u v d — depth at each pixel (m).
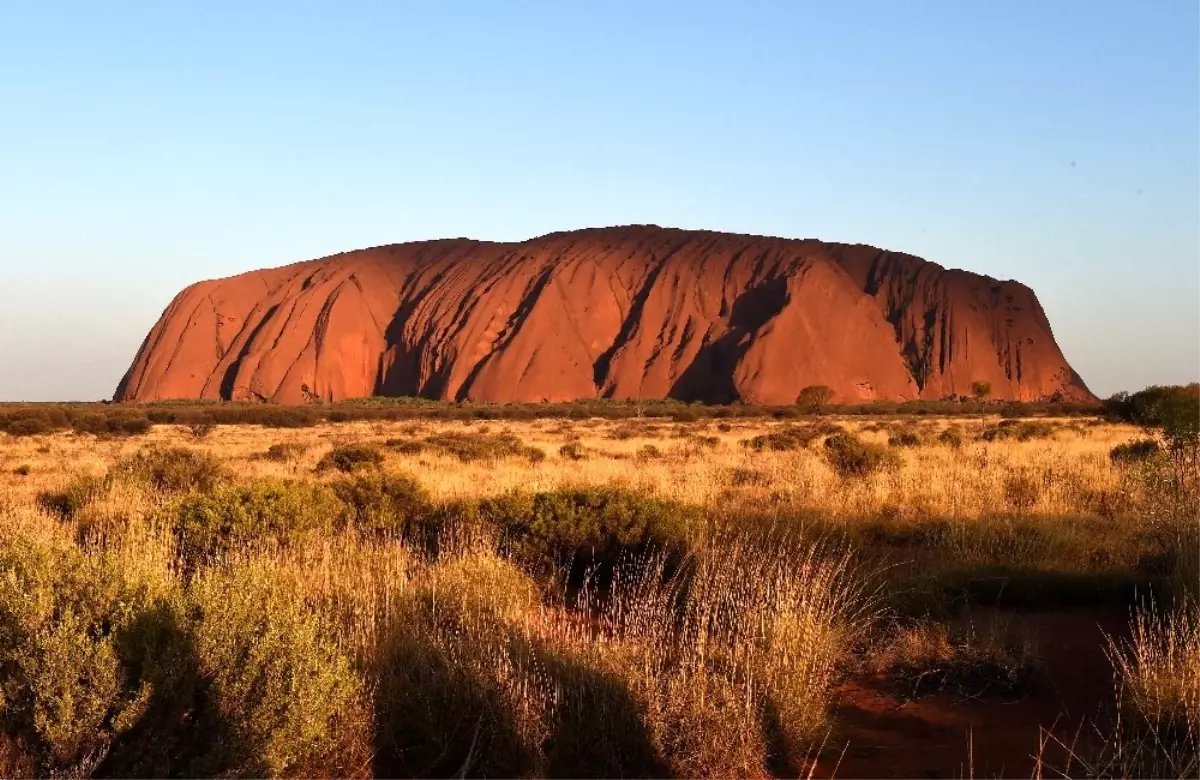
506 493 12.51
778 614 6.05
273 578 5.70
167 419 86.62
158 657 4.17
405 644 5.71
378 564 8.34
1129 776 4.29
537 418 104.62
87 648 3.95
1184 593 6.88
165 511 10.37
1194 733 4.67
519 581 8.09
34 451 35.72
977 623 7.10
